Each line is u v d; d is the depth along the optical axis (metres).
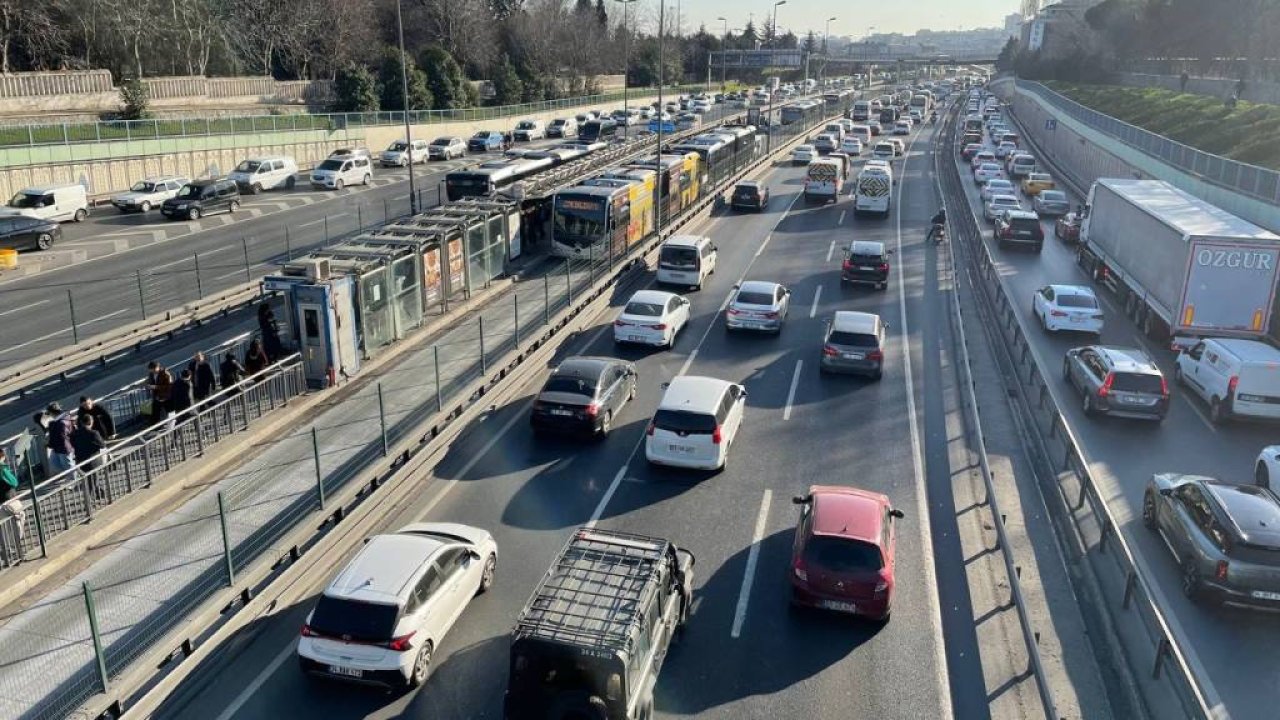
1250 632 13.41
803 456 19.41
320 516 14.79
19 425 20.09
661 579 11.88
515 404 22.19
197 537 14.41
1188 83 75.12
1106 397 21.33
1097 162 59.06
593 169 44.25
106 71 59.62
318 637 11.47
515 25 108.94
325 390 21.25
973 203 53.72
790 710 11.56
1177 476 16.28
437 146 68.56
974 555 15.43
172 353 25.09
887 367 25.20
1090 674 12.36
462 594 13.21
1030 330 29.17
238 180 51.53
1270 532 13.59
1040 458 19.50
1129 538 16.17
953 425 21.20
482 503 17.06
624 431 20.61
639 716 10.54
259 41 82.06
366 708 11.44
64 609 12.52
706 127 86.75
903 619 13.55
